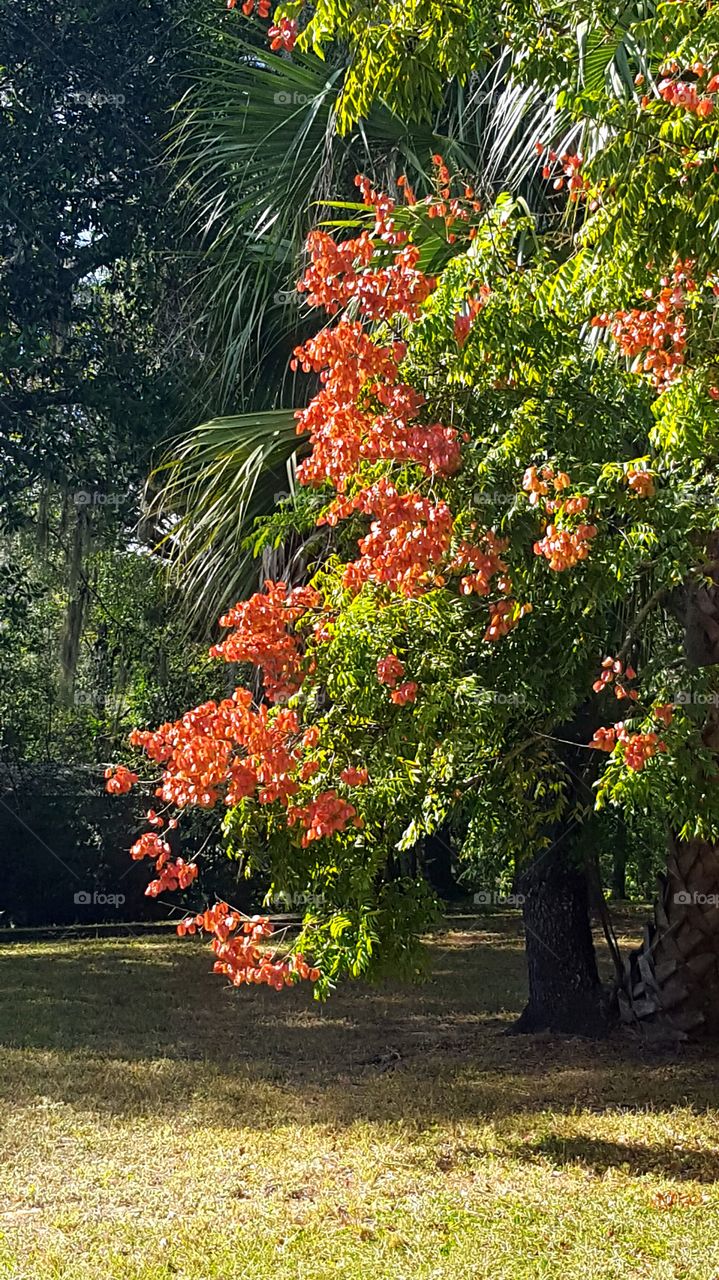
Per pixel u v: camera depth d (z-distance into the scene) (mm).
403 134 6852
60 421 11492
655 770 3965
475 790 4848
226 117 8102
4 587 13352
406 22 4426
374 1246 4688
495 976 11984
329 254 4098
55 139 11219
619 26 4613
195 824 14922
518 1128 6281
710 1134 6160
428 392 4195
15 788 16484
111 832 16875
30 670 15961
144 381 10875
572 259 4141
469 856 6883
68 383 11492
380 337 4266
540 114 5832
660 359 4035
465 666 4527
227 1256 4574
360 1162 5734
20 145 11164
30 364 11109
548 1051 8172
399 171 7020
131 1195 5336
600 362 4539
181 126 8469
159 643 13094
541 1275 4367
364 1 4391
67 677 11828
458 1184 5438
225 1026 9305
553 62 4555
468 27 4547
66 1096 6949
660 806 4285
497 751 4738
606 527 4082
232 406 8289
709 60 3643
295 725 4316
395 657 4234
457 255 5418
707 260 3918
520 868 8562
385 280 4051
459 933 15953
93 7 11242
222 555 7227
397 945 5023
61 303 11406
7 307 11188
